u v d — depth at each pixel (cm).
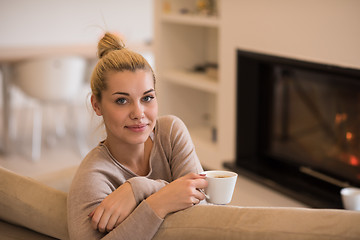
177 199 102
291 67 286
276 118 315
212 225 92
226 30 331
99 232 106
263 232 87
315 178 288
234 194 307
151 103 120
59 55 430
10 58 406
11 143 452
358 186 260
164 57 410
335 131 272
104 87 118
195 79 374
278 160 317
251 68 322
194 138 390
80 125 529
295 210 89
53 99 418
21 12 598
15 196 116
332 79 267
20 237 115
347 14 241
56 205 114
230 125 340
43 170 389
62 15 618
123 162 130
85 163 121
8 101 423
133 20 657
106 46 131
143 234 100
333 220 85
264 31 297
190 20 366
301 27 270
